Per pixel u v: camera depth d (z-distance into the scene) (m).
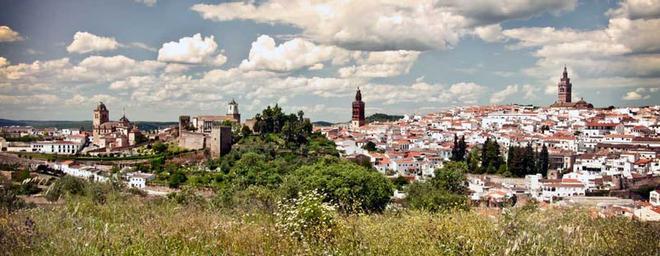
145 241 11.89
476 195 83.19
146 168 125.75
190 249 11.74
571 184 96.06
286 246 11.59
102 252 10.90
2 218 14.36
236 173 99.12
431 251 11.16
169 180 105.88
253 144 132.00
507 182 110.81
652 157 131.75
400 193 88.38
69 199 20.41
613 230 13.56
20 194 31.14
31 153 153.75
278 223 13.19
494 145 130.62
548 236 12.24
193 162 129.00
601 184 101.00
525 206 16.75
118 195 22.48
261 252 11.32
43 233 12.39
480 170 129.00
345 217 16.55
